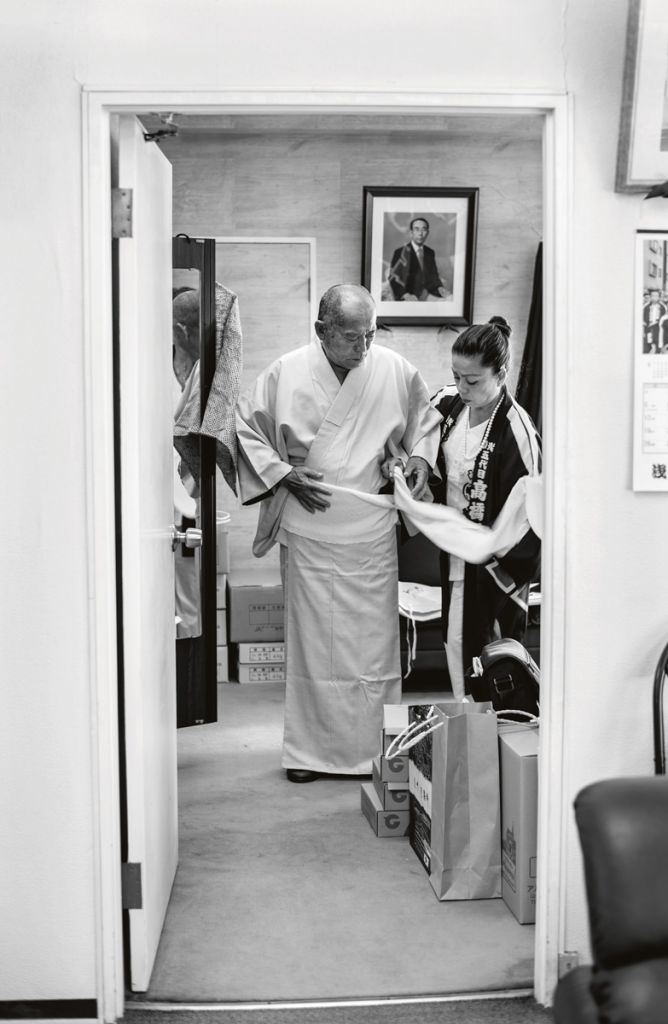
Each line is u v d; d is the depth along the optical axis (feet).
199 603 11.90
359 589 11.59
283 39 6.71
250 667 16.26
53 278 6.72
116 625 7.14
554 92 6.84
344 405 11.55
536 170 17.34
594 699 7.18
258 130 16.83
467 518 11.45
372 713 11.73
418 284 17.08
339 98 6.75
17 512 6.81
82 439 6.79
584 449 7.07
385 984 7.36
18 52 6.62
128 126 6.91
